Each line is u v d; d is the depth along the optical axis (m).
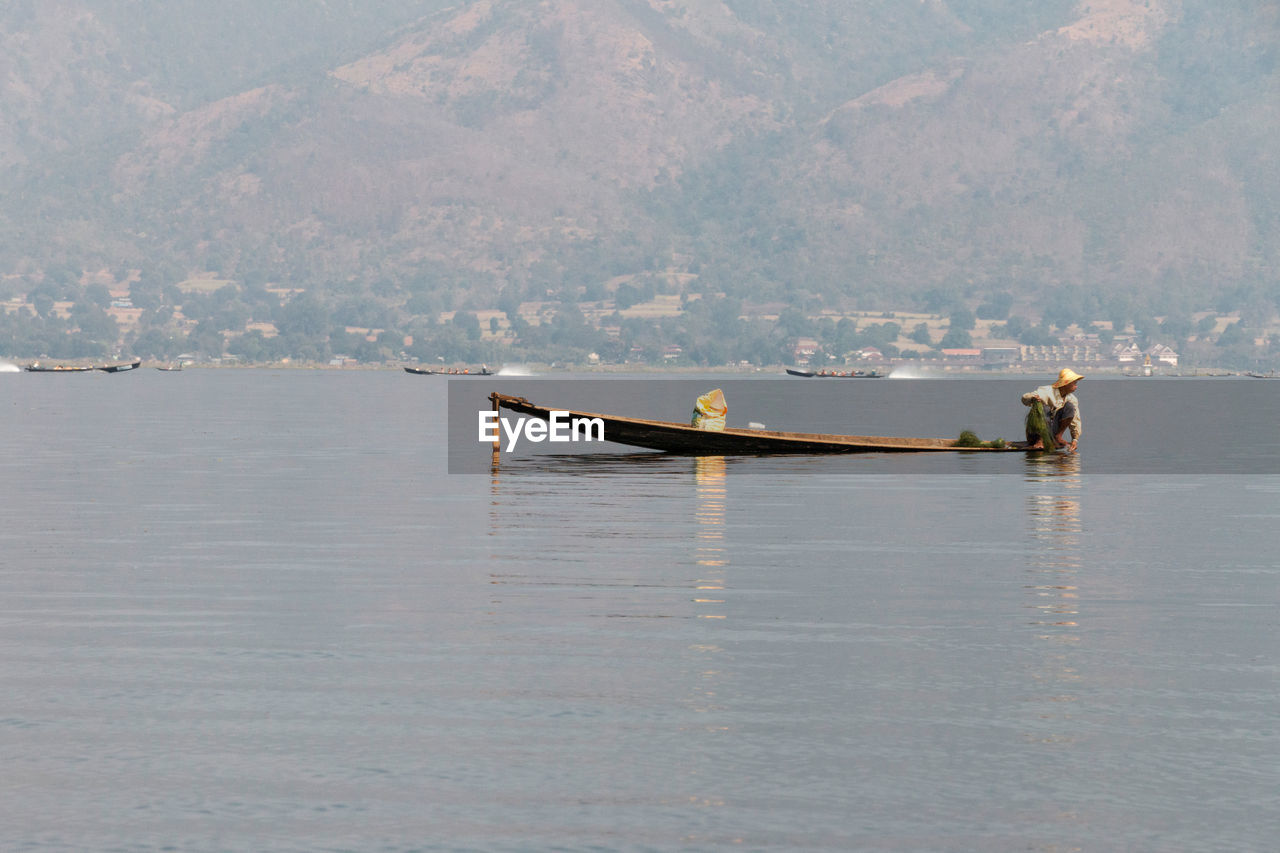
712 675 24.94
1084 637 28.39
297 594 33.78
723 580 36.03
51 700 23.16
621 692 23.67
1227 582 35.84
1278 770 19.52
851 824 17.50
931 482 68.06
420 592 34.06
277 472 75.19
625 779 19.11
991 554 41.44
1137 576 36.91
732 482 67.81
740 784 18.91
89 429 128.62
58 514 53.19
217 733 21.22
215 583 35.59
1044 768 19.59
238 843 16.91
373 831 17.25
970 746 20.59
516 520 50.81
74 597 33.38
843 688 23.97
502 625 29.61
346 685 24.16
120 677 24.78
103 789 18.72
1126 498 60.41
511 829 17.31
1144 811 17.95
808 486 65.56
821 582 35.72
